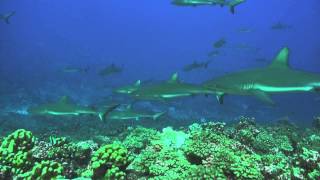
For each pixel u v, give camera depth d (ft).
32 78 117.50
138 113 29.37
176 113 84.02
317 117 45.06
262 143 26.50
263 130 31.89
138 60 223.10
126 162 20.58
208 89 18.63
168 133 24.95
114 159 20.16
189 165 19.76
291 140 29.84
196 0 30.22
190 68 70.59
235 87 17.47
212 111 92.22
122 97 87.30
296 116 101.24
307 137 32.78
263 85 16.97
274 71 17.44
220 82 18.03
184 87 23.58
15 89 95.20
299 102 114.52
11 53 162.81
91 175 19.94
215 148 20.47
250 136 27.14
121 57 219.20
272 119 92.84
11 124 56.54
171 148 21.77
